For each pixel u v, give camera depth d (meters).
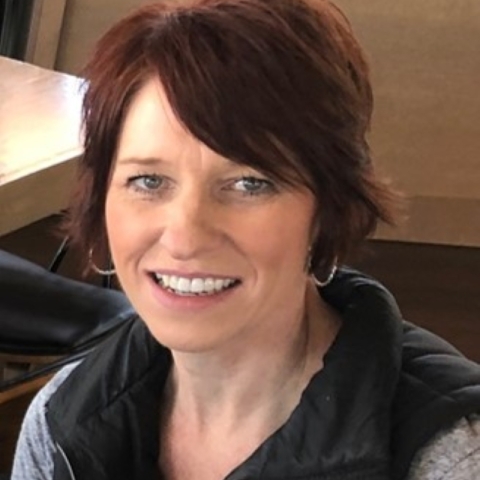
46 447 1.14
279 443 0.99
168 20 0.91
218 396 1.06
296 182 0.92
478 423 0.95
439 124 3.07
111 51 0.93
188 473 1.10
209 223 0.91
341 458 0.96
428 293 3.00
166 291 0.96
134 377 1.11
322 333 1.06
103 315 1.75
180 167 0.91
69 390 1.12
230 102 0.88
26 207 1.46
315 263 0.99
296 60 0.90
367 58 0.95
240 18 0.90
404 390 0.98
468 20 2.99
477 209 3.20
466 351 2.79
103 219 1.01
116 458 1.10
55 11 2.94
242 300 0.95
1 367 1.80
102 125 0.94
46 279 1.82
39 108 1.62
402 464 0.95
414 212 3.17
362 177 0.95
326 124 0.91
